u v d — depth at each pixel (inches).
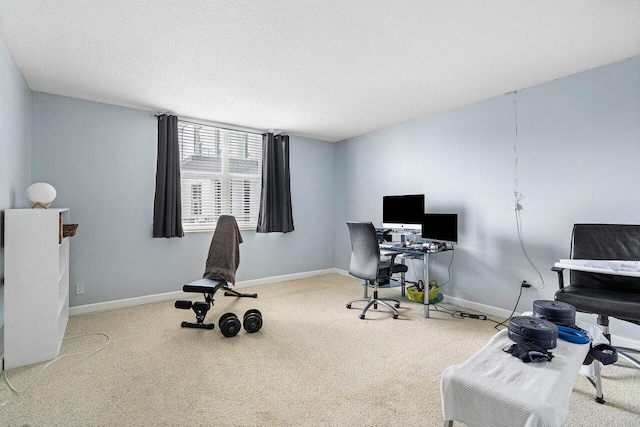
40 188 90.3
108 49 87.4
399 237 163.3
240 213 170.2
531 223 114.7
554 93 108.3
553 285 109.4
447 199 142.0
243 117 151.3
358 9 69.9
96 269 128.9
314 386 73.9
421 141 153.3
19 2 66.9
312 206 197.5
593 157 100.0
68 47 86.3
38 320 84.0
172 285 147.1
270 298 147.8
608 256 90.1
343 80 108.7
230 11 70.6
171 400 68.1
